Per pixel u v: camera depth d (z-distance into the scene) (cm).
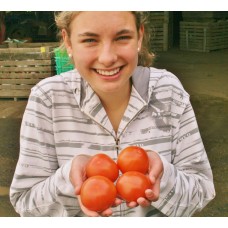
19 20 446
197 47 458
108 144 60
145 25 64
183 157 62
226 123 218
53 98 61
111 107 60
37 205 59
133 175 52
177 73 349
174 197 56
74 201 57
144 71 63
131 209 60
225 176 157
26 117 61
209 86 302
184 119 63
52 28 435
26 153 60
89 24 52
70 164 55
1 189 147
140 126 61
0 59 257
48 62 252
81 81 61
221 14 464
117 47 52
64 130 61
